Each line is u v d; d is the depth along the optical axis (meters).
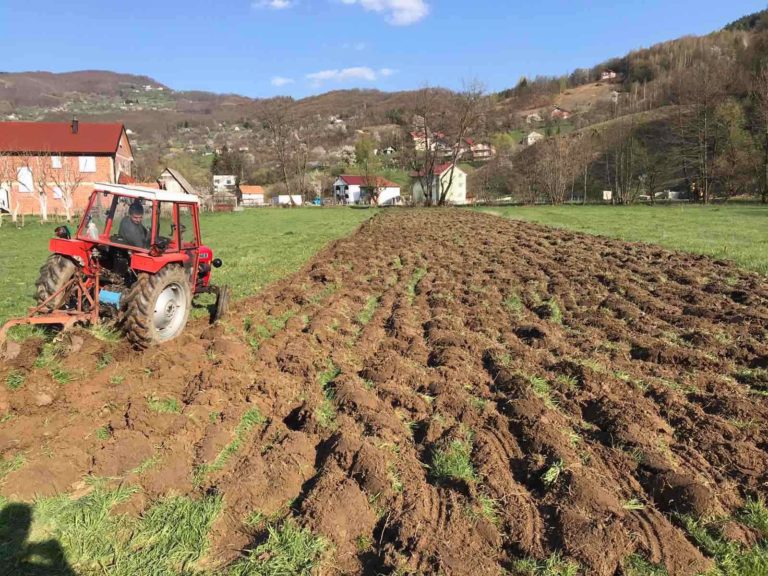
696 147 51.41
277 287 11.07
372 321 8.20
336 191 81.56
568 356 6.56
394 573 3.07
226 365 5.97
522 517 3.57
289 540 3.29
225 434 4.48
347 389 5.36
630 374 6.02
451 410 5.11
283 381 5.73
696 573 3.12
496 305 9.27
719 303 8.96
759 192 46.81
